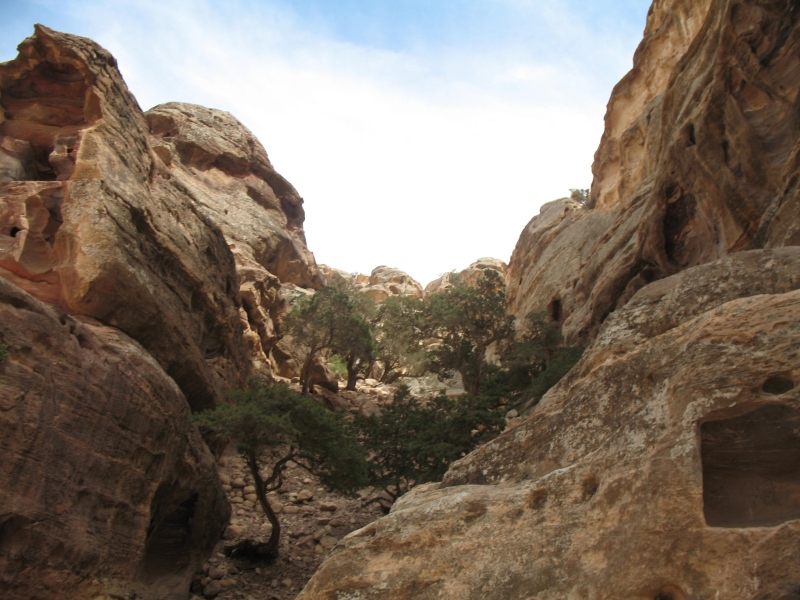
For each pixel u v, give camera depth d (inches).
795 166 396.5
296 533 711.1
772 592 130.7
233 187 1595.7
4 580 402.9
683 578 144.1
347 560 198.7
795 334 171.3
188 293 797.2
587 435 207.3
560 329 1183.6
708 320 190.9
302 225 1843.0
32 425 434.6
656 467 167.6
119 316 633.0
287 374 1318.9
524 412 836.0
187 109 1654.8
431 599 176.4
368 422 805.9
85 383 489.7
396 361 1657.2
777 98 508.7
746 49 518.6
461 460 253.0
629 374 206.8
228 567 621.0
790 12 489.7
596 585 154.6
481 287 1312.7
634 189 1157.1
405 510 211.3
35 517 422.6
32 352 452.8
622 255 921.5
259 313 1235.9
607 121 1397.6
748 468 168.6
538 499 191.5
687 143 618.8
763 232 429.7
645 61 1315.2
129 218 689.0
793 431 164.2
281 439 647.8
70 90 754.2
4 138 730.2
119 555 496.1
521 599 163.5
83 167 672.4
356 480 671.8
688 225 705.0
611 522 166.2
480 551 183.6
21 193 647.8
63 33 735.7
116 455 505.7
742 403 167.2
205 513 622.5
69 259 616.1
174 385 603.2
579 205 1700.3
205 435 754.2
